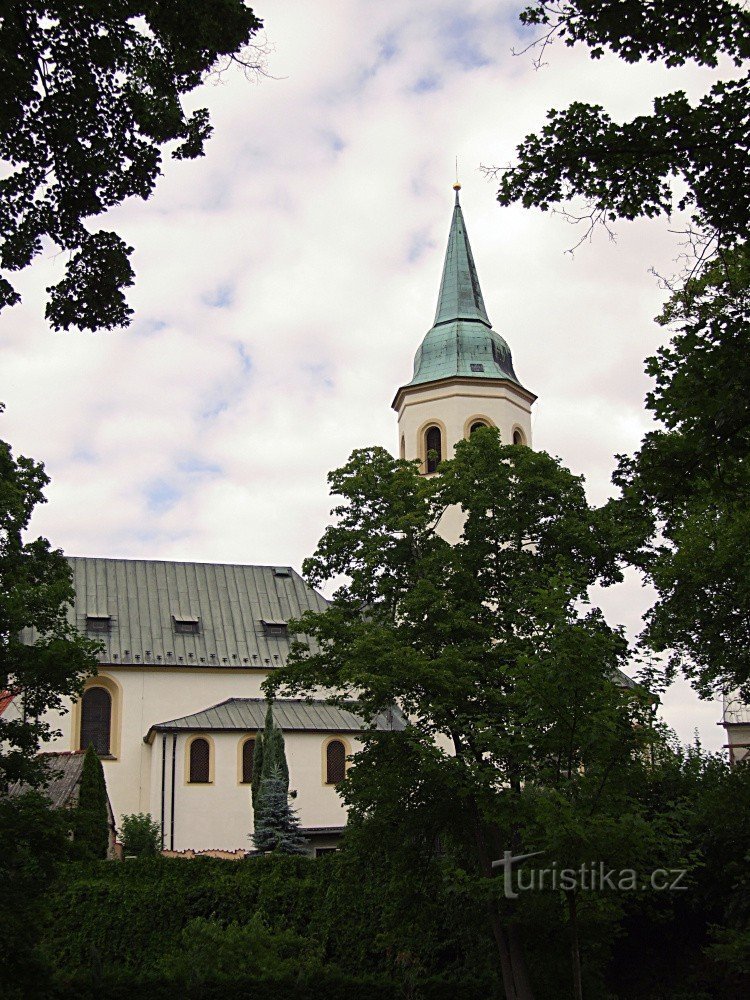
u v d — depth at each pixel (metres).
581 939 22.14
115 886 33.16
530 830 17.91
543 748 19.09
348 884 29.56
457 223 58.09
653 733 19.41
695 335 13.84
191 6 13.84
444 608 26.12
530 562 27.42
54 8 13.98
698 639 26.56
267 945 30.02
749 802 22.11
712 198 13.12
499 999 26.22
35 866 20.42
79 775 40.53
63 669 21.34
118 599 54.31
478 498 27.89
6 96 14.13
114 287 15.65
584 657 18.61
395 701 26.61
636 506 15.10
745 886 23.22
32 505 23.42
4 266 15.30
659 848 18.22
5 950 19.12
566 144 13.38
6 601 21.03
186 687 51.97
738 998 25.03
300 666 27.41
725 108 12.84
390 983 27.28
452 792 25.16
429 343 54.97
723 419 13.47
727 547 23.72
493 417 52.84
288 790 47.72
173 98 14.78
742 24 12.51
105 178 15.03
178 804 47.84
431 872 26.31
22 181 14.98
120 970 26.30
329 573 29.42
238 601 56.16
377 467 29.53
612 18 12.42
